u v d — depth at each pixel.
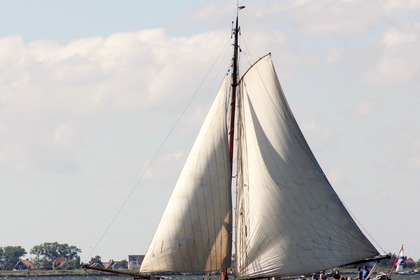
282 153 125.94
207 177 123.06
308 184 126.19
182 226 122.19
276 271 125.38
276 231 125.44
